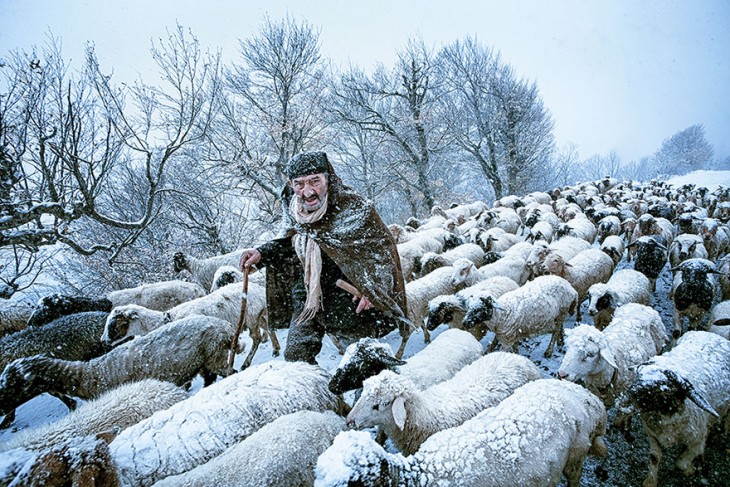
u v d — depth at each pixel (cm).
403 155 2834
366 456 275
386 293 357
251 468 294
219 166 1847
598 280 775
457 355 502
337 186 357
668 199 1983
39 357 477
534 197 2091
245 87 2070
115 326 616
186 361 521
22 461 270
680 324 655
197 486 283
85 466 271
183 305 690
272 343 700
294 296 402
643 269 836
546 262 741
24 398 461
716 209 1616
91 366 499
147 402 407
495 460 315
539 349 653
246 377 393
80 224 1638
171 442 332
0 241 784
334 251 352
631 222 1214
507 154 3127
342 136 2819
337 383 383
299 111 2023
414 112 2644
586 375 443
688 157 6794
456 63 3056
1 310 781
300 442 315
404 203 3362
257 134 2048
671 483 388
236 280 870
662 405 361
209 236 1895
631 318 514
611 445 436
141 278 1596
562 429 341
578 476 368
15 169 831
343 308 391
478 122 3062
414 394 374
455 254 973
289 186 388
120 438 333
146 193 1767
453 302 626
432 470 310
